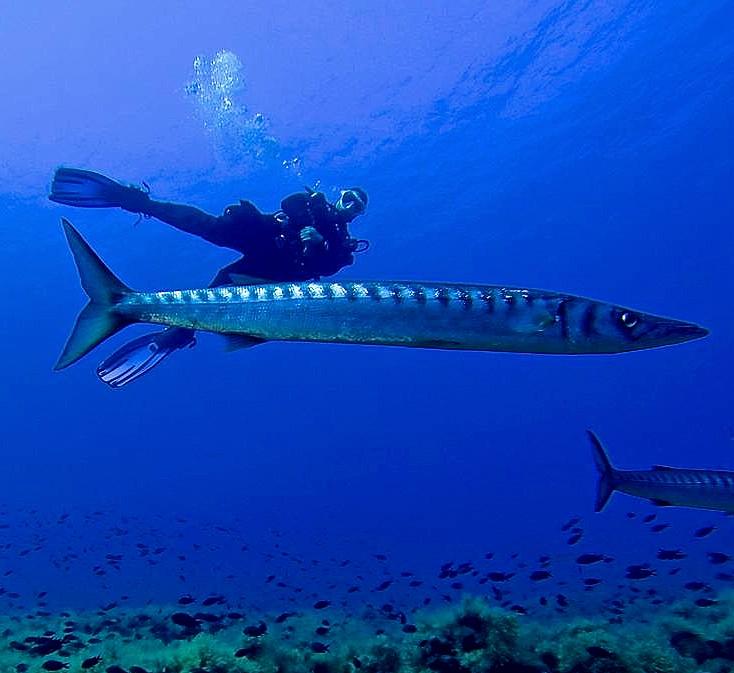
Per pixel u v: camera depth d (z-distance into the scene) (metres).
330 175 32.78
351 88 28.39
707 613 11.24
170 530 41.50
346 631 11.91
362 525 74.25
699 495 5.41
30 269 40.81
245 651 7.80
